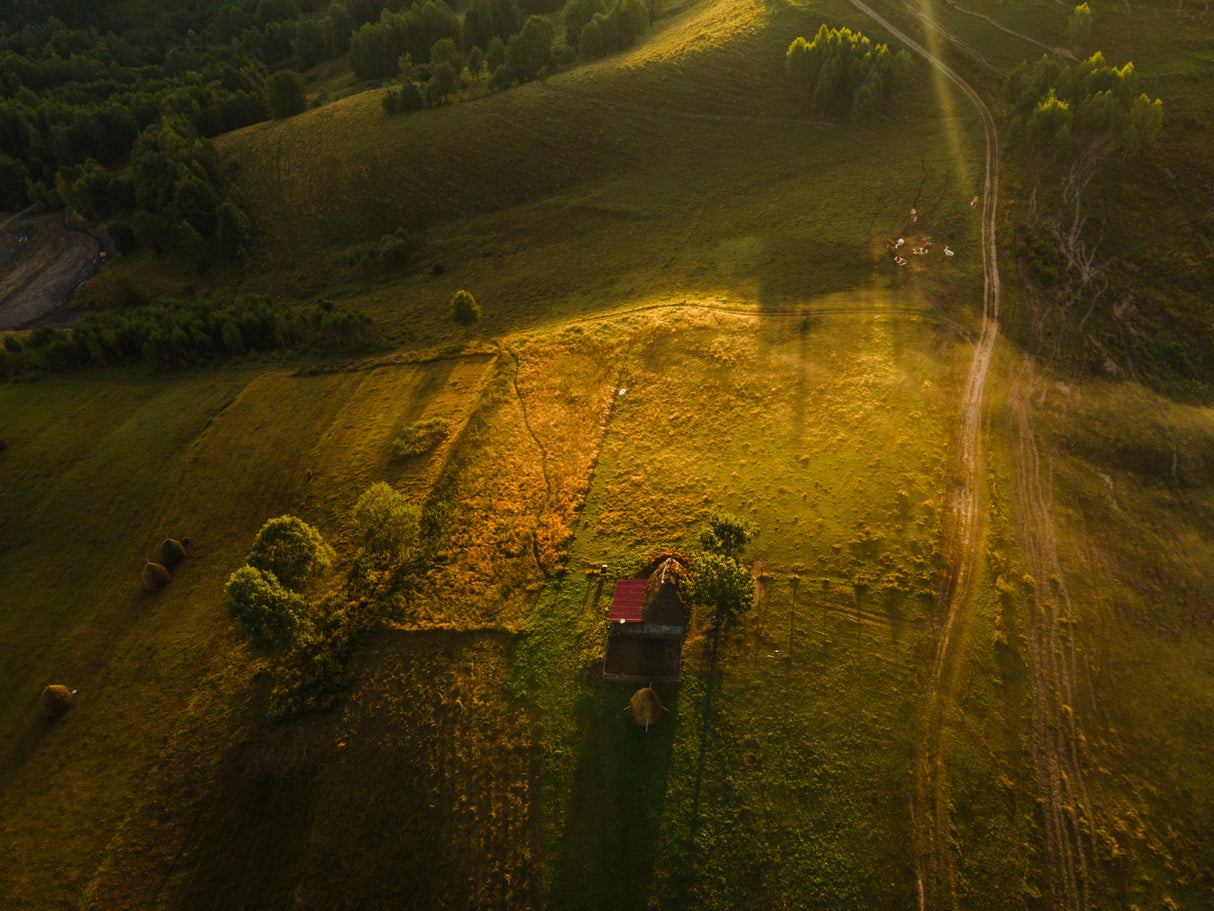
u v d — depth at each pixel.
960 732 45.06
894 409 64.69
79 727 51.47
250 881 42.72
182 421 79.50
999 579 52.66
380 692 48.47
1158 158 92.56
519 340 81.50
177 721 49.72
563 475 64.12
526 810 43.56
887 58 109.25
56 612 61.09
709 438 65.56
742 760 44.12
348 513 61.84
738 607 47.16
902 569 52.66
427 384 76.88
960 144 102.31
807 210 98.81
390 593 53.59
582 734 46.25
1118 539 57.84
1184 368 74.38
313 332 92.75
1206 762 46.06
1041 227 86.88
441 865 42.12
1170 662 50.88
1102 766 44.81
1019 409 66.56
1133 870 41.19
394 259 114.75
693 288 87.38
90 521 69.19
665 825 42.25
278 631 47.66
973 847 41.16
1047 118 93.56
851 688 46.75
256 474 69.44
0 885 43.66
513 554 57.25
